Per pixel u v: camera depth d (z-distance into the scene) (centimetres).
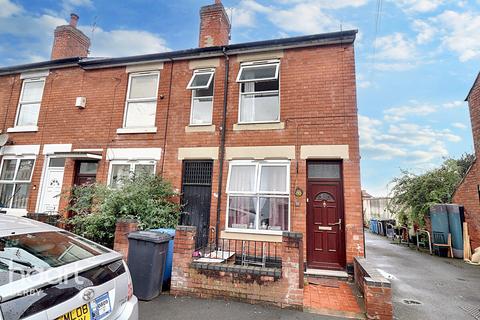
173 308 411
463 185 1001
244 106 770
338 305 433
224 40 912
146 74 864
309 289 515
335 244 635
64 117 898
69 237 299
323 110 689
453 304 468
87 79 908
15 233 254
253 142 716
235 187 709
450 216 972
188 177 755
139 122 841
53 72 948
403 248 1154
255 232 660
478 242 915
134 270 452
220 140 743
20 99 966
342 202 648
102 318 237
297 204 652
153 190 697
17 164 907
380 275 414
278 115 738
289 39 729
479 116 949
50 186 860
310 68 723
